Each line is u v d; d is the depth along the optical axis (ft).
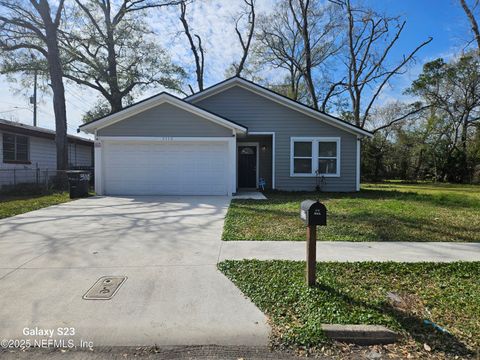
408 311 10.05
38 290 11.45
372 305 10.34
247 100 45.09
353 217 24.12
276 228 20.89
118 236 18.88
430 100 91.25
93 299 10.81
